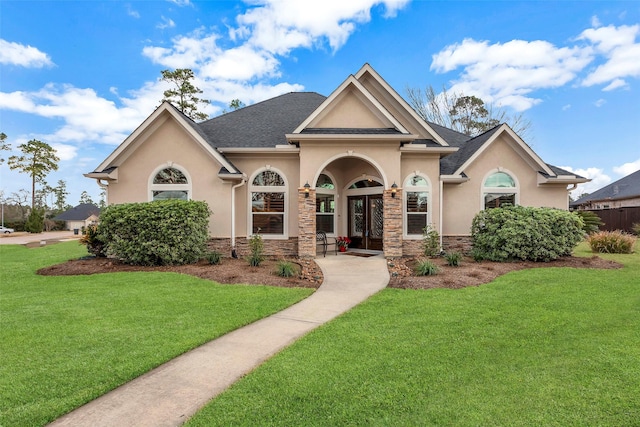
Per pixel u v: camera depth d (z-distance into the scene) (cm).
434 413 329
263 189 1442
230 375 415
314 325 600
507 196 1526
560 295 762
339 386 380
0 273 1085
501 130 1466
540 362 439
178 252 1146
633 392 364
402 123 1575
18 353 473
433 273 989
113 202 1357
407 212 1457
